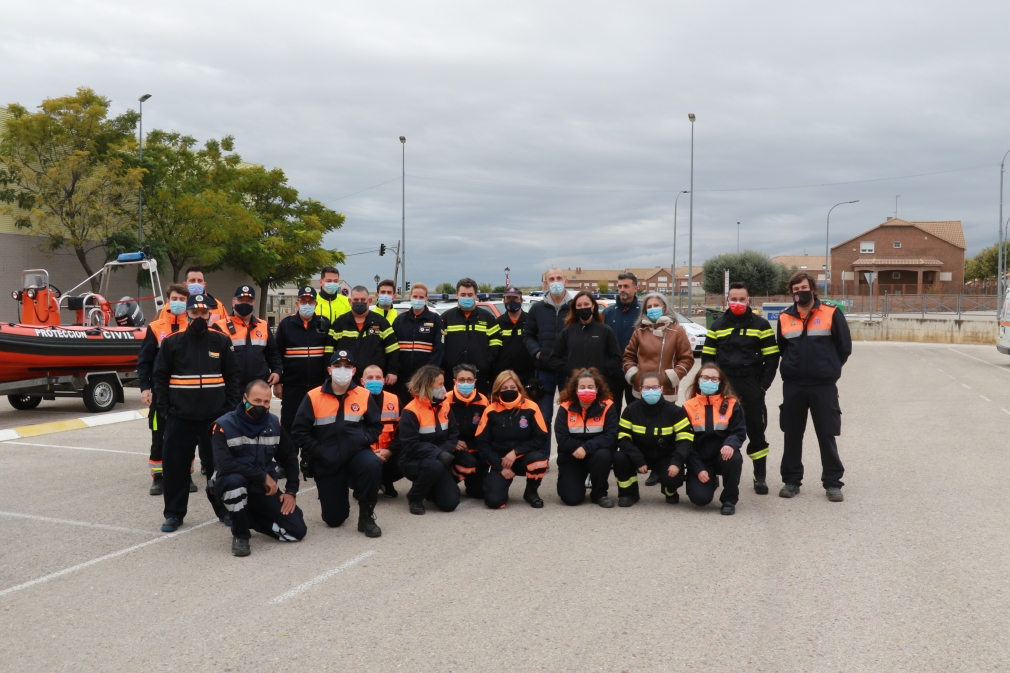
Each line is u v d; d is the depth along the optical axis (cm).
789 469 731
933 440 1030
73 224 2911
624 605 452
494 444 707
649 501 724
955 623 423
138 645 403
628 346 791
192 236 3350
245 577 509
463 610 446
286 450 602
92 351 1281
